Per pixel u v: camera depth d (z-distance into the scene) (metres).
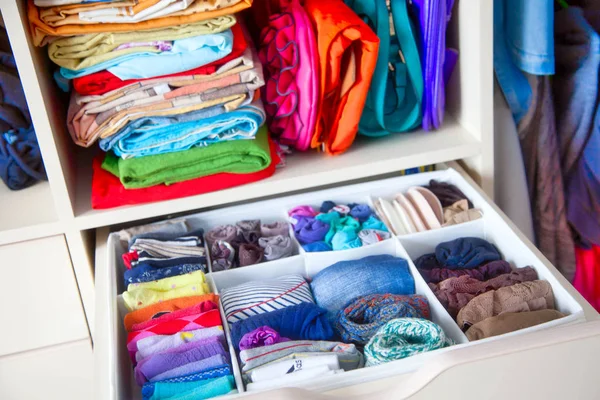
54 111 1.41
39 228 1.39
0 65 1.44
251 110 1.41
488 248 1.38
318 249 1.41
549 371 0.93
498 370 0.91
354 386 1.02
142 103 1.36
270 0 1.55
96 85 1.36
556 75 1.68
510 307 1.20
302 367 1.11
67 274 1.45
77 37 1.32
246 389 1.08
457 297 1.25
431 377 0.89
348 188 1.52
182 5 1.29
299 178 1.47
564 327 0.93
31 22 1.28
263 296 1.30
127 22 1.30
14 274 1.42
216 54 1.35
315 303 1.33
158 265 1.35
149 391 1.10
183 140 1.40
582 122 1.65
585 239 1.73
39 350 1.52
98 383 1.12
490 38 1.44
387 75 1.52
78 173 1.56
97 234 1.49
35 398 1.59
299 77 1.44
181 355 1.15
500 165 1.67
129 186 1.41
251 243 1.43
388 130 1.57
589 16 1.65
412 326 1.14
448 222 1.43
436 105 1.54
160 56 1.33
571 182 1.72
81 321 1.51
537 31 1.51
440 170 1.58
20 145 1.46
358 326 1.22
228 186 1.45
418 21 1.54
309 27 1.41
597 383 0.95
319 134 1.50
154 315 1.24
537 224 1.74
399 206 1.47
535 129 1.67
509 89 1.62
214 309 1.24
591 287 1.75
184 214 1.62
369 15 1.49
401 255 1.39
